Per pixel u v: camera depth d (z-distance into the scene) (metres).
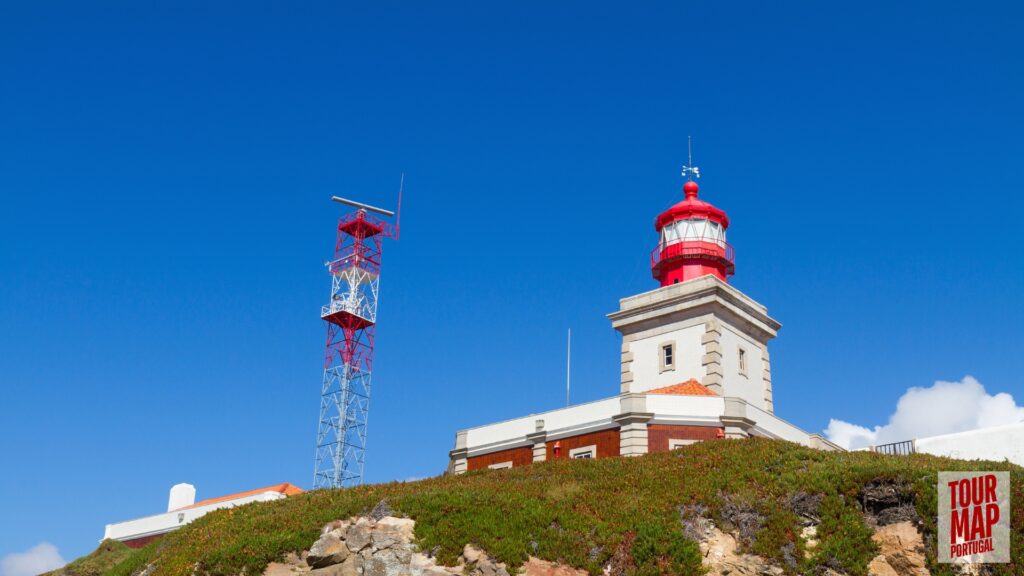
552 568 37.16
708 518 38.78
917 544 35.53
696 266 62.00
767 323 61.25
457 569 37.25
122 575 44.00
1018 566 34.22
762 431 53.66
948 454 47.97
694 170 65.62
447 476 50.81
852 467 39.31
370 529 39.22
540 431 54.62
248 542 39.94
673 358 57.75
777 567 36.28
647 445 50.72
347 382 73.94
